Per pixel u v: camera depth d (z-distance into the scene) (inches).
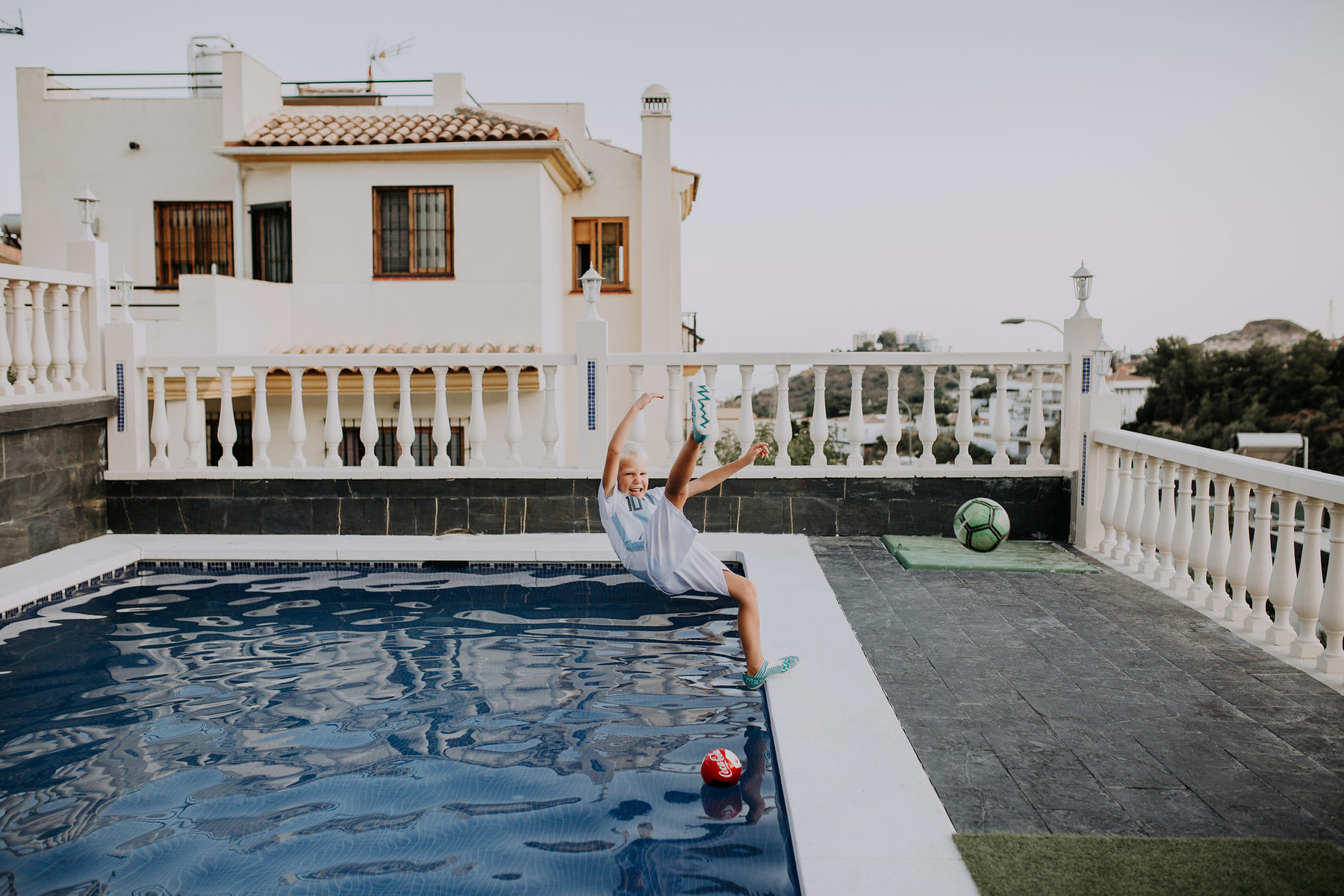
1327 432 1556.3
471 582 274.1
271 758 150.4
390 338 660.7
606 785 139.9
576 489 320.8
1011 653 192.1
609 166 756.0
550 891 110.3
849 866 107.7
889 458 320.5
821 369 319.3
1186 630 207.8
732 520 323.0
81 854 119.9
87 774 144.6
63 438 300.0
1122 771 134.4
